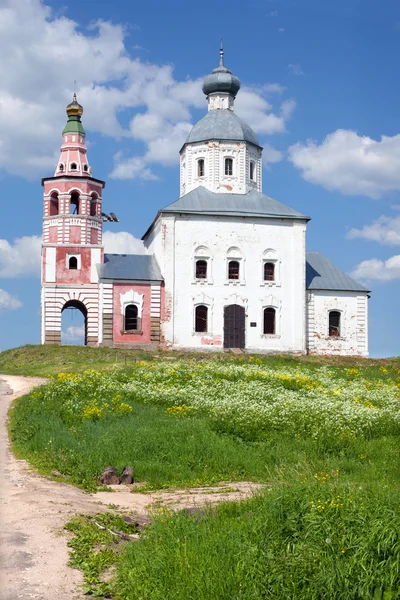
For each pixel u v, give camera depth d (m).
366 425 29.12
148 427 27.88
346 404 33.78
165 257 65.19
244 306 66.12
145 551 13.75
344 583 12.12
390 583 12.04
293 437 27.42
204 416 30.70
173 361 54.94
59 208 67.31
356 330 68.50
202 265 66.12
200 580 12.34
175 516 15.74
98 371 47.28
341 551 12.84
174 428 27.59
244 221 66.75
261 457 24.77
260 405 32.41
